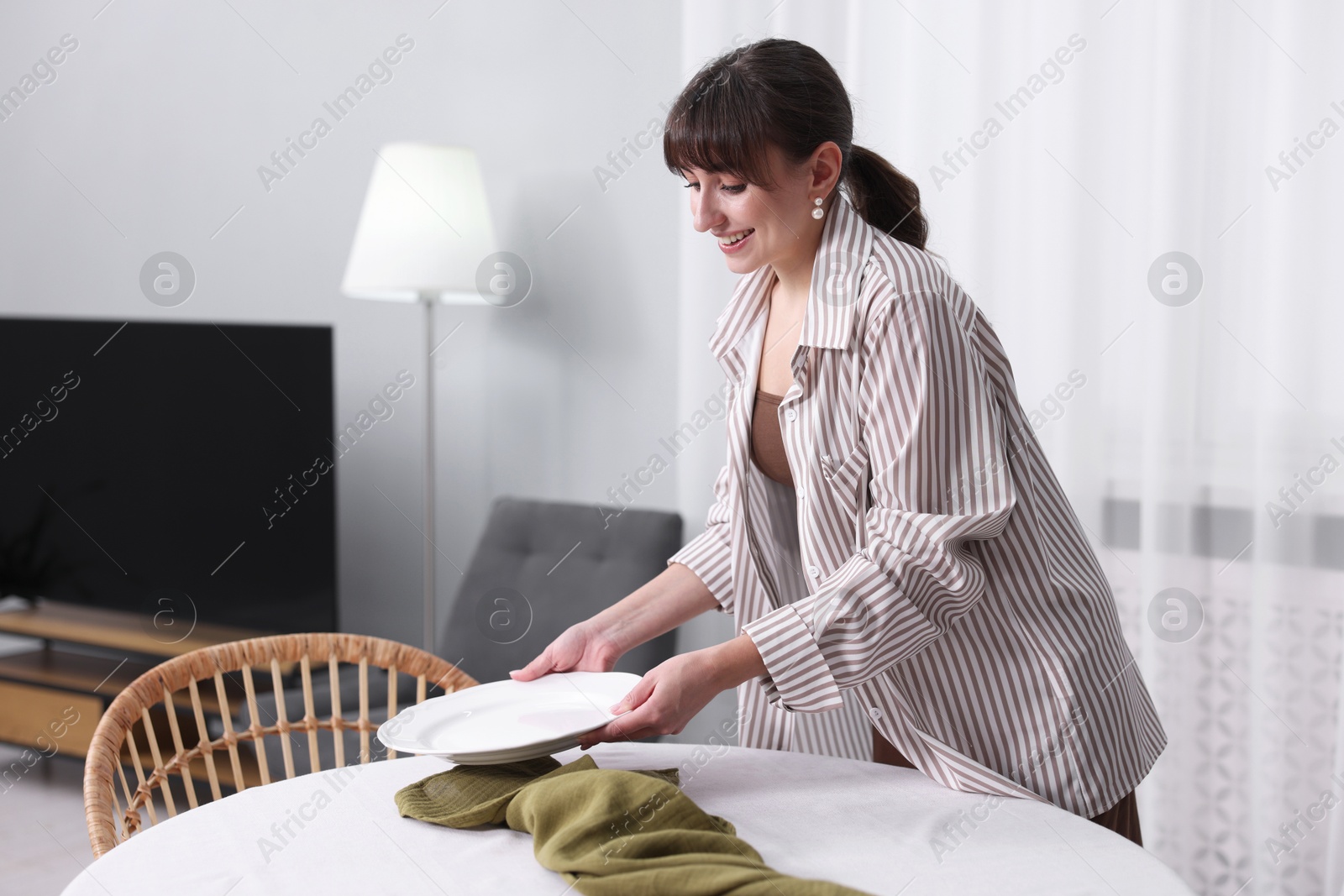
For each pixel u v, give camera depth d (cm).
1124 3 192
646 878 85
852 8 214
